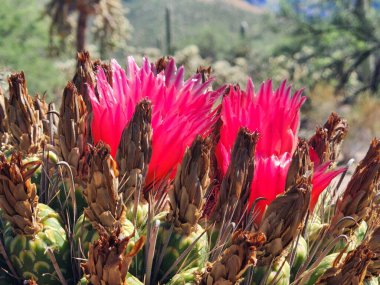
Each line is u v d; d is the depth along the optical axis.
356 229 0.25
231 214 0.22
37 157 0.25
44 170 0.23
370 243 0.23
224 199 0.22
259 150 0.24
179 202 0.21
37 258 0.21
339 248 0.24
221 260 0.19
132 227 0.21
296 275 0.23
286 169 0.22
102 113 0.23
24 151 0.26
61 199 0.24
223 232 0.22
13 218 0.21
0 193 0.20
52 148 0.24
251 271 0.21
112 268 0.18
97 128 0.23
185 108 0.24
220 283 0.19
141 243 0.18
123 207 0.21
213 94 0.24
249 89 0.25
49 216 0.22
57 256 0.21
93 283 0.19
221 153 0.24
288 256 0.22
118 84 0.23
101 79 0.23
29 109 0.26
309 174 0.20
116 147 0.23
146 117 0.22
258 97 0.25
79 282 0.20
